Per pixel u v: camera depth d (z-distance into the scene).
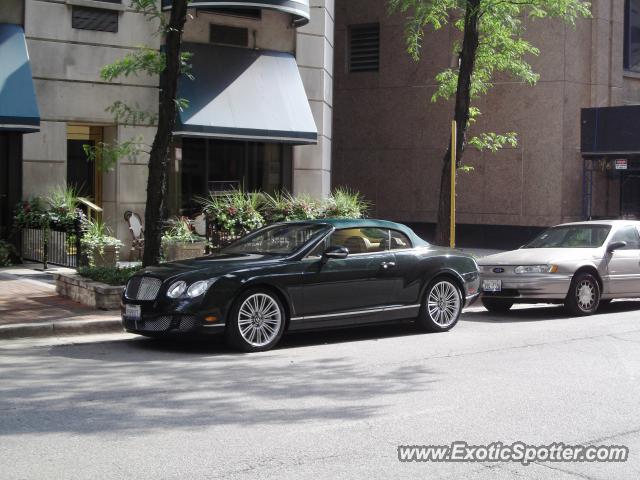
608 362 9.44
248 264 10.13
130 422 6.68
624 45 27.02
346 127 29.53
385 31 28.64
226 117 19.47
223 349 10.24
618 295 14.20
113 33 19.34
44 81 18.56
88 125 19.81
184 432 6.39
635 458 5.82
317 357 9.73
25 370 8.83
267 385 8.13
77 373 8.68
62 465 5.56
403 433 6.41
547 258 13.55
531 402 7.44
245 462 5.65
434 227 28.09
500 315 13.92
